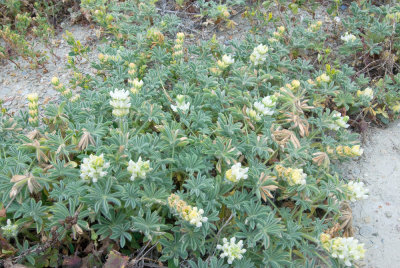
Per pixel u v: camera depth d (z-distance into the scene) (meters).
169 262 0.76
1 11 1.46
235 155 0.86
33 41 1.39
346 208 0.89
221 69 1.07
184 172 0.84
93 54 1.36
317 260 0.83
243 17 1.37
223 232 0.80
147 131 0.97
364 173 1.03
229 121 0.89
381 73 1.26
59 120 0.92
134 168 0.72
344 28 1.36
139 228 0.71
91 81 1.18
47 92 1.22
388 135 1.13
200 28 1.43
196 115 0.93
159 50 1.18
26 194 0.75
